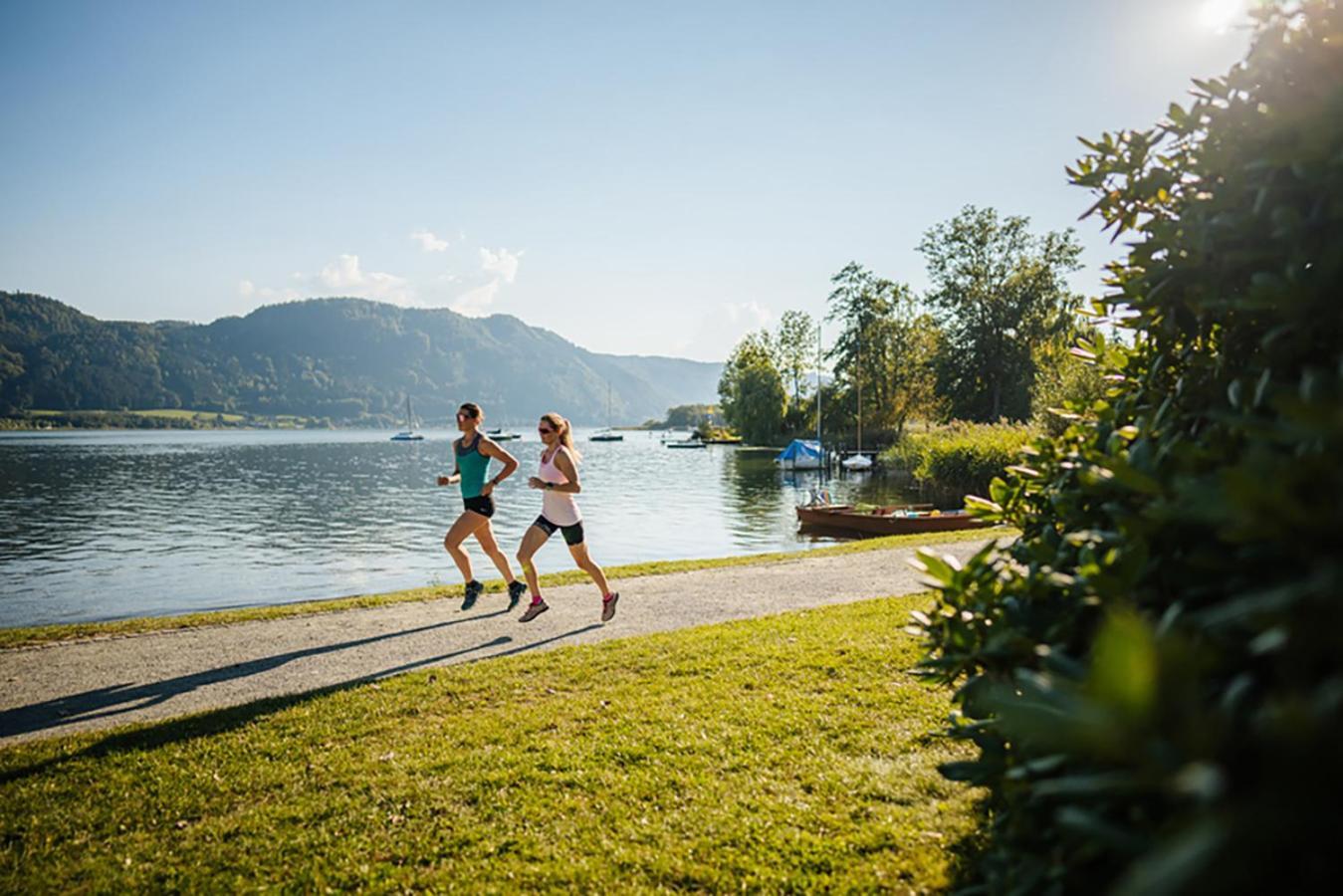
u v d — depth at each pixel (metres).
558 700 6.27
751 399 92.50
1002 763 2.05
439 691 6.59
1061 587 1.95
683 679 6.65
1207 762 0.84
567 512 8.77
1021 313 56.59
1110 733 0.85
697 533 27.53
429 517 32.84
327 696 6.60
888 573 12.13
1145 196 2.53
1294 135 1.92
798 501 39.00
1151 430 2.14
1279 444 1.40
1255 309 1.84
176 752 5.43
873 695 6.03
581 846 3.97
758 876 3.60
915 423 67.94
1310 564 1.06
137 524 30.28
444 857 3.96
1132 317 2.64
